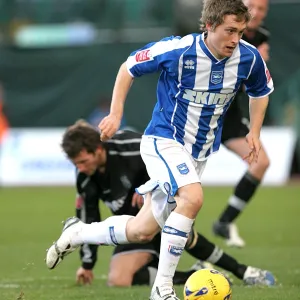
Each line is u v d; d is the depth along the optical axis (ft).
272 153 229.45
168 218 64.34
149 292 75.10
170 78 67.62
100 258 108.78
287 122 228.63
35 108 240.53
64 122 240.53
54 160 236.43
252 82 69.41
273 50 225.15
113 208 82.99
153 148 67.31
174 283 80.48
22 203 187.42
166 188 64.85
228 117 100.94
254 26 96.63
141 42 238.27
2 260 105.91
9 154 238.68
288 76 225.76
